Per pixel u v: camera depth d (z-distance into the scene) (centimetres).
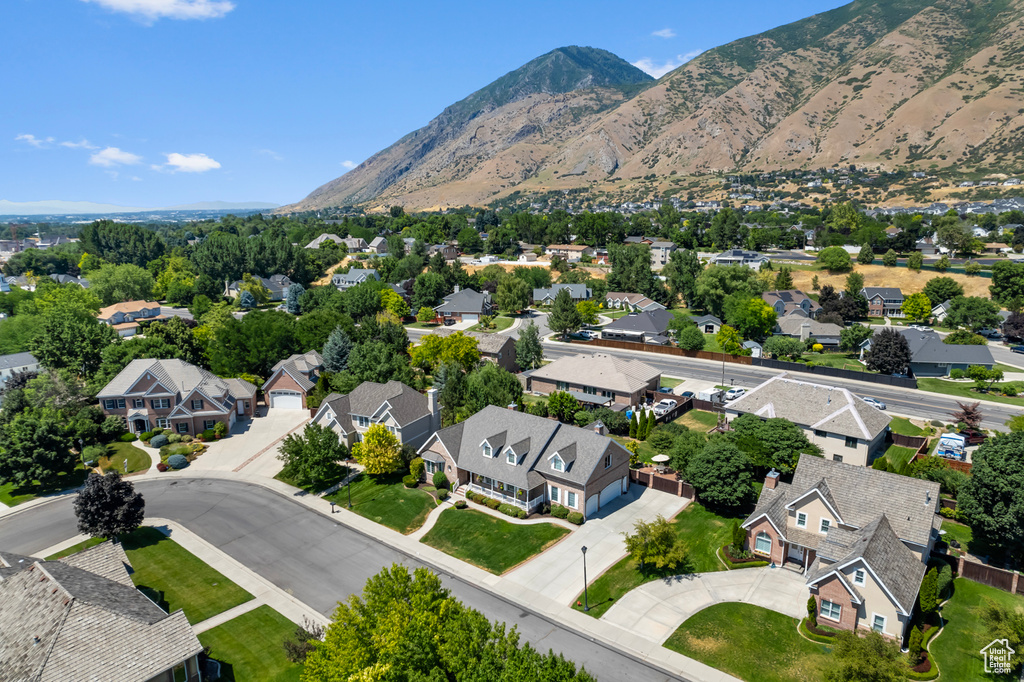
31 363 9912
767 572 4319
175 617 3350
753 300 11750
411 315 15000
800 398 6462
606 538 4838
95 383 7912
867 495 4241
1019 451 4203
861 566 3572
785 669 3381
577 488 5116
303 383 8469
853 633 3400
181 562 4688
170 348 8931
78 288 14088
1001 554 4406
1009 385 8406
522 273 17288
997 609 3422
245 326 9456
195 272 18975
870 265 16738
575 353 11325
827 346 11488
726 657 3497
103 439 7175
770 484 4703
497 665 2620
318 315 10412
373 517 5362
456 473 5694
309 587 4344
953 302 12675
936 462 5406
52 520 5434
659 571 4359
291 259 19950
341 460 6581
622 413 7175
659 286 15412
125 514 4859
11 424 6091
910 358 9162
